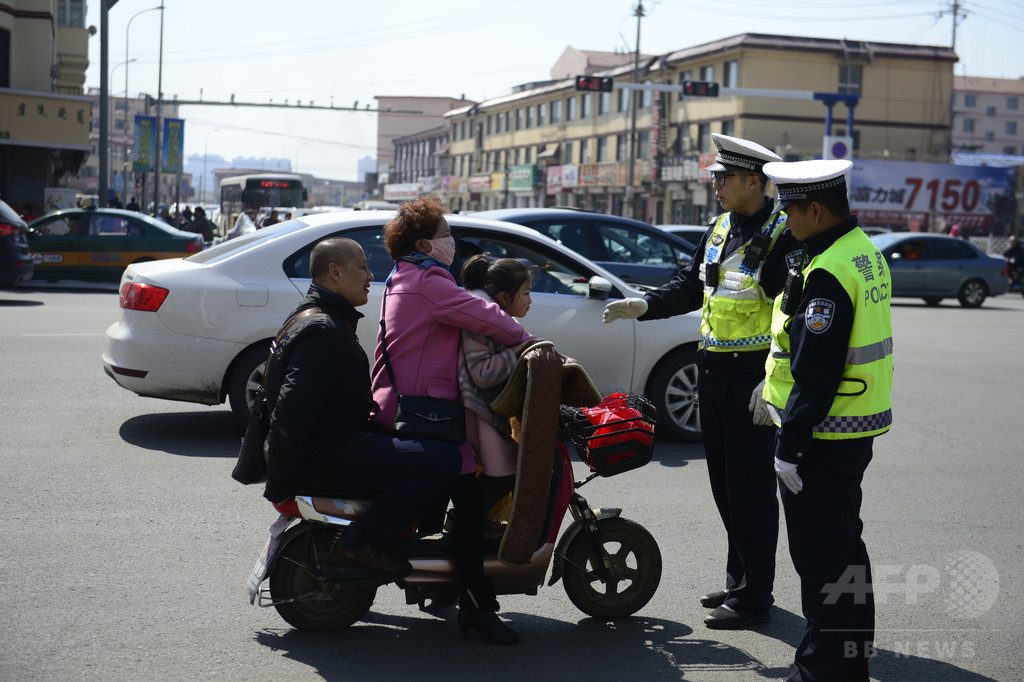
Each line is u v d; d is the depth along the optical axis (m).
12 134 29.67
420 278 3.98
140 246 19.02
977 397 10.20
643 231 11.53
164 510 5.56
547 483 3.89
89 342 11.38
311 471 3.82
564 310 7.36
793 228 3.49
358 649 3.95
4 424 7.41
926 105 49.47
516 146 74.88
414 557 3.99
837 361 3.33
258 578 3.96
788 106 47.62
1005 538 5.59
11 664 3.66
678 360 7.66
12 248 15.30
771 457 4.28
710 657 3.98
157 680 3.59
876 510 6.10
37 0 32.03
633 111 47.69
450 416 3.93
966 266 23.44
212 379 6.96
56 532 5.12
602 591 4.69
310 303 3.88
